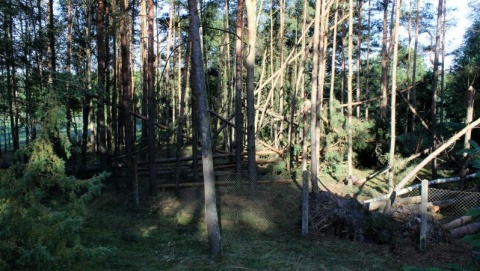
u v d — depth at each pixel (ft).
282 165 37.47
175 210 27.50
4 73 36.35
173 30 55.31
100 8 31.78
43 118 14.83
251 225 24.23
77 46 41.09
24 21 39.63
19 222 13.10
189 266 17.62
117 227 23.89
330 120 39.96
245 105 46.60
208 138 18.33
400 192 27.27
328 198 24.12
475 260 9.64
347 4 51.37
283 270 17.20
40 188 13.99
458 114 53.72
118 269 17.17
